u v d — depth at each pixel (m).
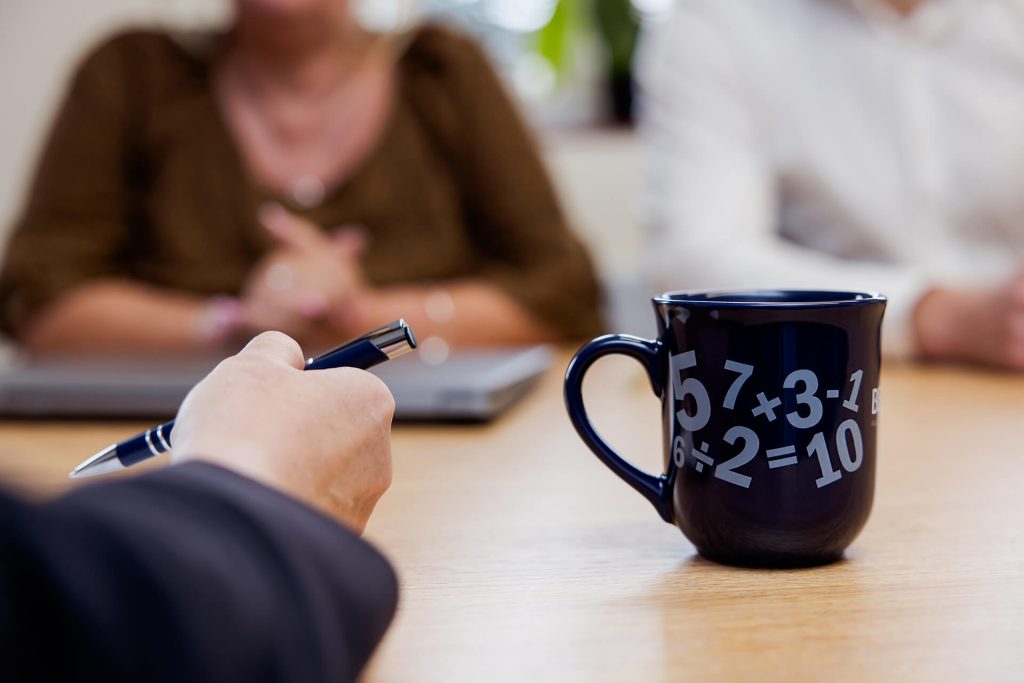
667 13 1.72
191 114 1.74
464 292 1.56
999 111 1.53
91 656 0.22
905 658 0.38
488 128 1.75
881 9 1.58
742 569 0.50
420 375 0.98
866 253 1.60
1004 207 1.54
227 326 1.46
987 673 0.36
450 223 1.74
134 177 1.75
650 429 0.87
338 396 0.41
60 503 0.24
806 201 1.63
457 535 0.57
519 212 1.72
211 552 0.26
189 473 0.31
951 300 1.16
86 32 2.43
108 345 1.51
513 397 0.99
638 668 0.38
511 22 2.60
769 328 0.48
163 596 0.24
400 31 1.81
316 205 1.72
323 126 1.74
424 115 1.76
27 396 0.95
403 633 0.42
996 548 0.52
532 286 1.61
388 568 0.34
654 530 0.58
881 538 0.55
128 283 1.71
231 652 0.25
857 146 1.59
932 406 0.93
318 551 0.31
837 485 0.49
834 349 0.49
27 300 1.59
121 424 0.94
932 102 1.55
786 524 0.49
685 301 0.50
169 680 0.23
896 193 1.58
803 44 1.60
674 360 0.51
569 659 0.39
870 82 1.58
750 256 1.41
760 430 0.49
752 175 1.58
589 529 0.58
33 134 2.44
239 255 1.71
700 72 1.60
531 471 0.73
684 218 1.51
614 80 2.47
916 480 0.67
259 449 0.37
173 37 1.79
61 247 1.64
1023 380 1.06
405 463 0.77
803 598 0.45
